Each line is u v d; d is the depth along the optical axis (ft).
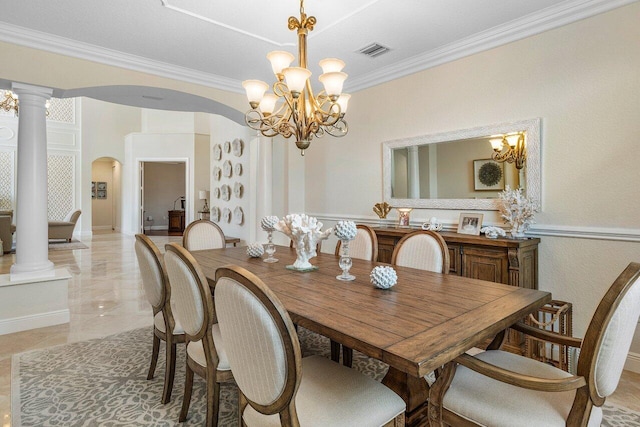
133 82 11.78
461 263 9.57
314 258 9.11
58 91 10.88
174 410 6.51
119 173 38.83
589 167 8.41
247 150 20.76
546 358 8.61
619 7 7.94
